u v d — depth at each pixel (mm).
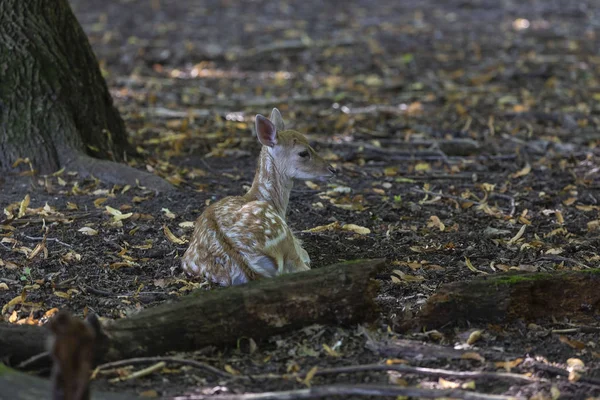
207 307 8047
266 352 8141
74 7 31328
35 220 11391
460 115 17969
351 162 15031
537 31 27234
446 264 10383
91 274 9883
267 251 9062
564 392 7492
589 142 16281
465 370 7848
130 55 23516
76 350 5758
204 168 14336
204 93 19766
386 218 12094
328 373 7699
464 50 24641
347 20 29391
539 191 13539
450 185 13727
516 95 19609
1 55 13375
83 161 13234
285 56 23953
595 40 25766
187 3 32562
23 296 9023
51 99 13477
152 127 16578
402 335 8445
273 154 10273
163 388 7434
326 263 10352
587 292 8844
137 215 11672
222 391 7383
